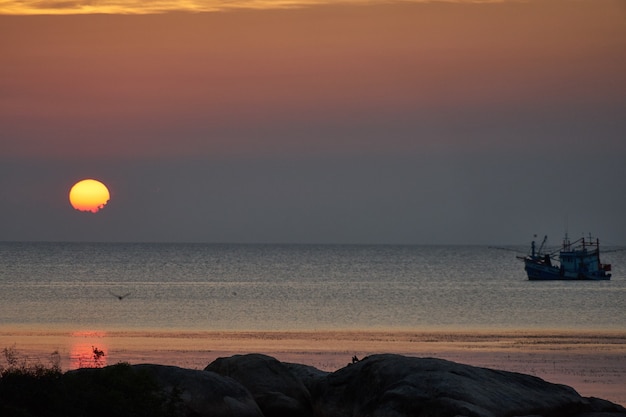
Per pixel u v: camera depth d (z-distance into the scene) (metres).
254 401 88.62
